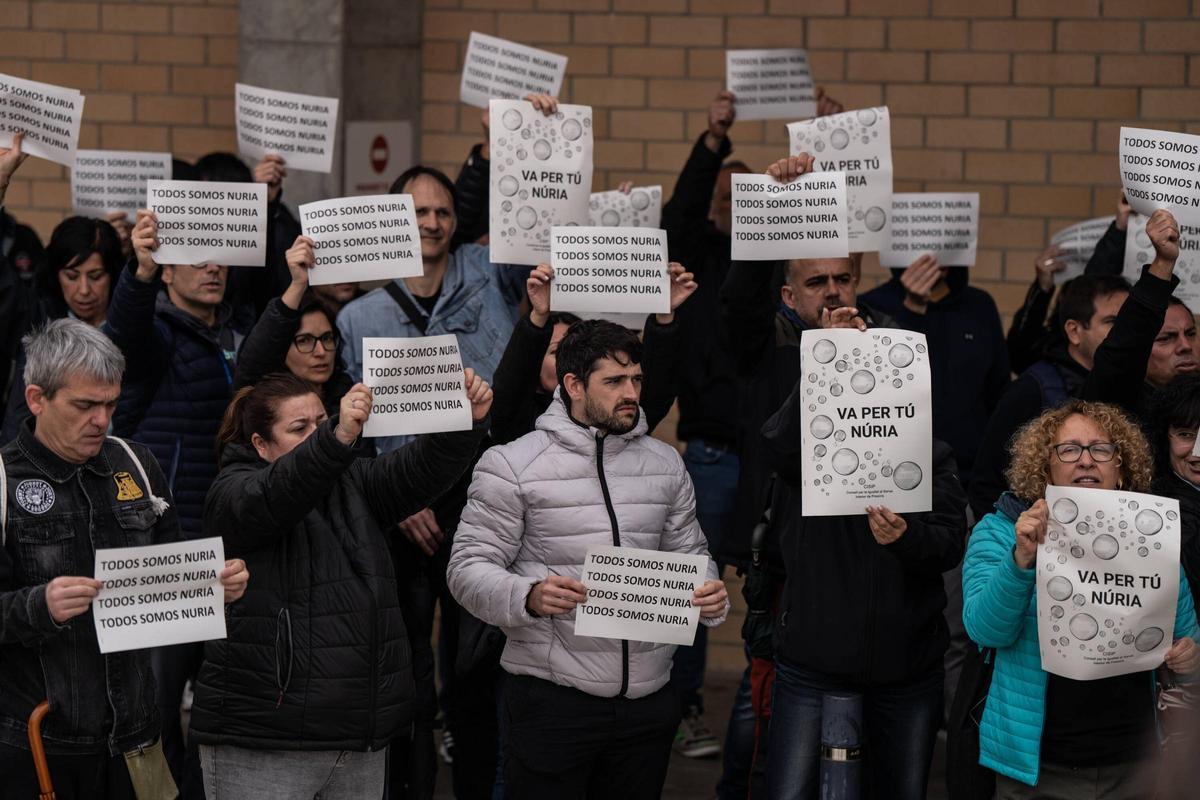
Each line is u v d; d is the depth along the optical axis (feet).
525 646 18.61
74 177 26.91
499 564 18.56
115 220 26.91
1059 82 31.22
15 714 16.01
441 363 17.76
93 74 33.73
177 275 22.68
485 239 28.19
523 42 32.60
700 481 28.07
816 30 31.81
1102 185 31.30
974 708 17.70
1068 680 17.01
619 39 32.37
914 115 31.68
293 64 31.35
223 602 15.90
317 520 17.65
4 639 15.34
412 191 24.06
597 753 18.70
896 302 26.84
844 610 18.92
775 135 32.09
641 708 18.58
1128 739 17.07
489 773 22.31
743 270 21.54
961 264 26.03
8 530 15.94
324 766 17.54
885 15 31.58
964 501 19.60
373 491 18.25
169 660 21.35
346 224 20.39
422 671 21.03
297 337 21.97
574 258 20.54
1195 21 30.76
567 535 18.47
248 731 17.28
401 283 24.26
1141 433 18.06
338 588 17.44
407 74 32.60
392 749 21.04
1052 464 17.43
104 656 16.35
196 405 22.66
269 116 25.03
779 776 19.40
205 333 22.82
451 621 22.48
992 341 26.94
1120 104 31.12
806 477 18.08
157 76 33.60
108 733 16.40
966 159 31.60
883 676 18.85
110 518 16.48
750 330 21.99
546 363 22.49
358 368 23.59
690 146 32.37
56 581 15.19
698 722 27.43
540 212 22.12
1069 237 27.55
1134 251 23.89
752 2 31.91
